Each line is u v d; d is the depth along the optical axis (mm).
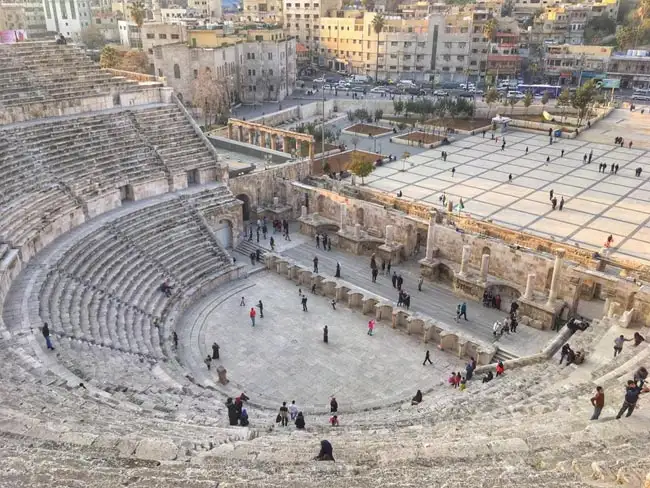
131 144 51562
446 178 72875
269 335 40438
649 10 153375
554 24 154750
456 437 18250
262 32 118312
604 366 28859
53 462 14164
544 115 103000
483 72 139000
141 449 15547
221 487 12875
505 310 44406
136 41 137750
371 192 60688
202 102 94125
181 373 32875
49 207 40844
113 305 36938
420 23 137750
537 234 55312
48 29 171250
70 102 51250
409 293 46906
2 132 44438
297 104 113500
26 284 33625
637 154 84438
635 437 16328
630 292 39219
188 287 44250
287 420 26078
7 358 25312
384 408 31750
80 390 22891
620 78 133625
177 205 50062
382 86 132375
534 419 19984
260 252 53250
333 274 49594
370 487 13102
